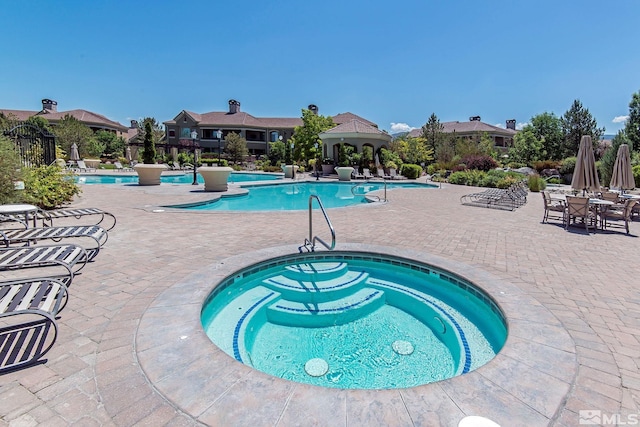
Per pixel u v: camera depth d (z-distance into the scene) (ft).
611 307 11.69
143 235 21.77
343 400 6.72
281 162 122.72
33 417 6.35
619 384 7.43
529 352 8.53
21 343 8.90
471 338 11.47
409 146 126.82
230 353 10.44
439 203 40.83
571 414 6.45
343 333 11.96
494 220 29.37
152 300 11.71
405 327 12.40
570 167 76.84
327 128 118.21
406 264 16.99
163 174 83.76
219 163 103.40
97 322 10.10
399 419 6.22
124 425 6.14
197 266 15.62
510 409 6.52
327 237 21.81
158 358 8.18
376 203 39.68
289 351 10.81
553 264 16.67
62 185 33.55
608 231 24.97
